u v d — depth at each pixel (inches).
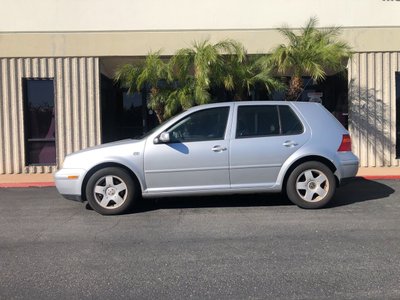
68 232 267.6
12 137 504.7
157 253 226.7
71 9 499.2
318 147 310.3
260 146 306.3
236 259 215.9
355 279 189.8
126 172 302.7
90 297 177.2
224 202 339.6
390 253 221.5
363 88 510.6
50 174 499.8
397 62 510.3
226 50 465.7
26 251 233.1
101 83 523.8
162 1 503.5
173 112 457.7
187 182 303.9
